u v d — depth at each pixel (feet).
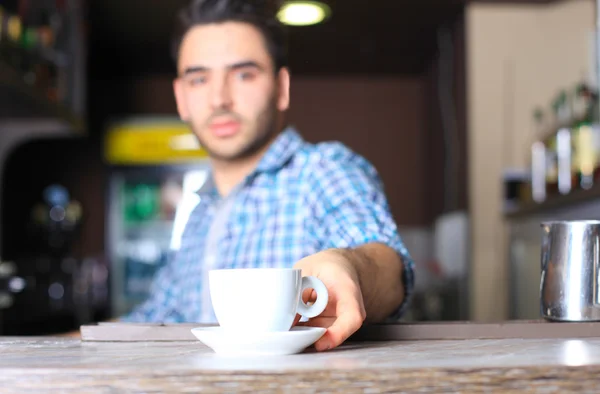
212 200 5.61
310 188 4.69
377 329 2.58
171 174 15.55
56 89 9.66
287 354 2.09
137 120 15.79
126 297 15.38
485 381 1.65
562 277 2.77
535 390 1.65
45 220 15.34
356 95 16.92
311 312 2.33
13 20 8.07
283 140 5.00
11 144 11.18
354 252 3.06
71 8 10.24
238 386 1.64
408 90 16.96
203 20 5.12
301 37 14.02
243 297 2.21
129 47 14.49
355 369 1.66
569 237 2.77
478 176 12.27
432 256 16.07
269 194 4.95
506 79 12.35
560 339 2.53
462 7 12.51
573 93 8.97
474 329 2.61
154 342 2.57
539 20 12.34
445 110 14.08
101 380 1.65
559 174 8.20
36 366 1.77
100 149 16.17
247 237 4.96
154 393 1.64
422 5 12.53
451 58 13.47
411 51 15.05
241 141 5.10
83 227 15.92
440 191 14.44
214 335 2.07
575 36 11.94
